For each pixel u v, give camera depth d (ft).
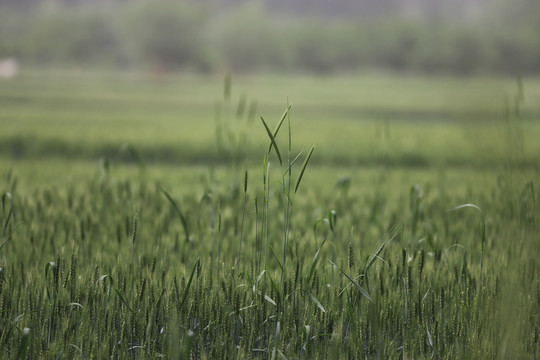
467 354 24.45
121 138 132.16
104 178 45.50
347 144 126.62
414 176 76.48
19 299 26.03
